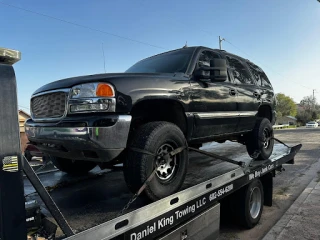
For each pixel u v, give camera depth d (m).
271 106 5.74
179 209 2.82
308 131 30.27
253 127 5.05
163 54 4.32
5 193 1.62
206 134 3.85
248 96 4.75
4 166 1.62
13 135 1.67
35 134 2.95
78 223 2.22
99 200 2.92
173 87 3.20
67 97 2.70
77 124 2.54
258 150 5.07
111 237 2.16
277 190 6.81
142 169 2.64
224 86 4.14
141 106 3.22
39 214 2.11
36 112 3.10
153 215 2.51
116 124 2.55
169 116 3.52
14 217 1.65
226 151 6.64
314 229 4.30
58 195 3.14
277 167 5.66
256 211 4.69
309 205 5.36
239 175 4.05
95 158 2.66
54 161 3.87
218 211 3.52
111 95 2.61
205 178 3.64
